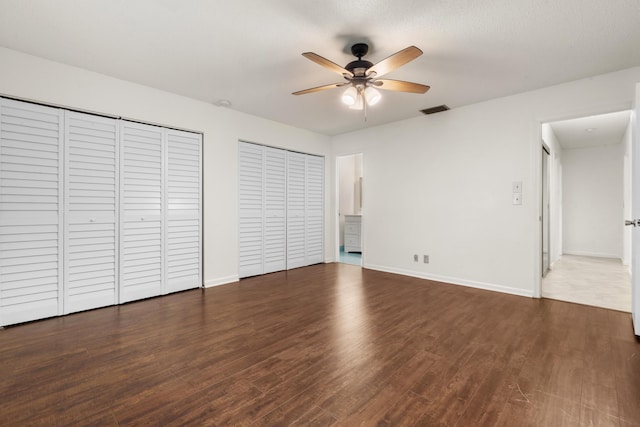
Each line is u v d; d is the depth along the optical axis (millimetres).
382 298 3293
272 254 4566
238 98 3568
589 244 6285
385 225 4641
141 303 3121
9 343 2188
